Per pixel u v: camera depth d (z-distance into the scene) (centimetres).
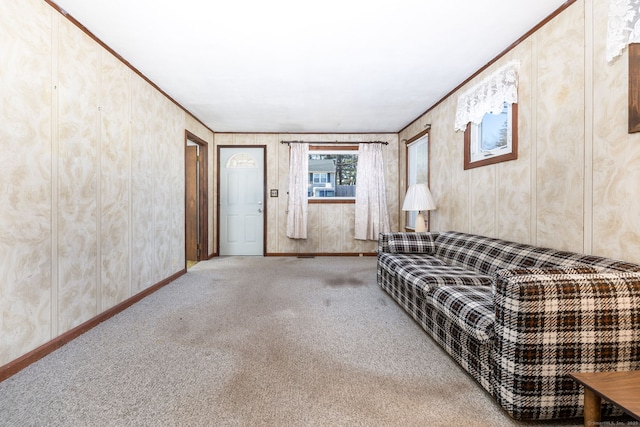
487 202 273
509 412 122
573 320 117
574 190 184
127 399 137
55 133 187
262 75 292
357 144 529
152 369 162
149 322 228
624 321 118
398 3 189
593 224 173
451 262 276
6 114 156
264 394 142
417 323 227
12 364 157
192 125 423
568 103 188
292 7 192
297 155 519
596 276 121
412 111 409
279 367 166
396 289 269
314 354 181
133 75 272
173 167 357
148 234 301
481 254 241
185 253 392
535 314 117
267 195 529
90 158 218
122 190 257
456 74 292
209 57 256
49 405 132
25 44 166
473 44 237
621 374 98
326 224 534
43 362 169
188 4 187
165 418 125
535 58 214
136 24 208
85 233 213
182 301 278
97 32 217
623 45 153
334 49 244
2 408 130
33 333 172
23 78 165
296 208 519
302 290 315
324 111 407
